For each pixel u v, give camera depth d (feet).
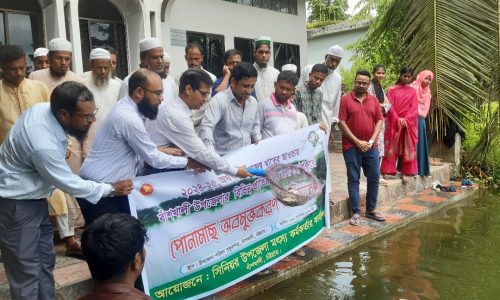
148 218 9.14
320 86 15.30
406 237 15.47
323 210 13.51
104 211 8.93
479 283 11.71
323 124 13.28
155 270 9.25
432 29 20.40
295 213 12.46
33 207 7.86
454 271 12.51
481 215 17.97
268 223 11.68
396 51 24.75
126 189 8.50
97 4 24.93
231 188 10.72
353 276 12.30
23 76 10.30
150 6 25.31
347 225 16.10
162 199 9.36
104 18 25.26
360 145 15.53
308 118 14.80
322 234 15.11
